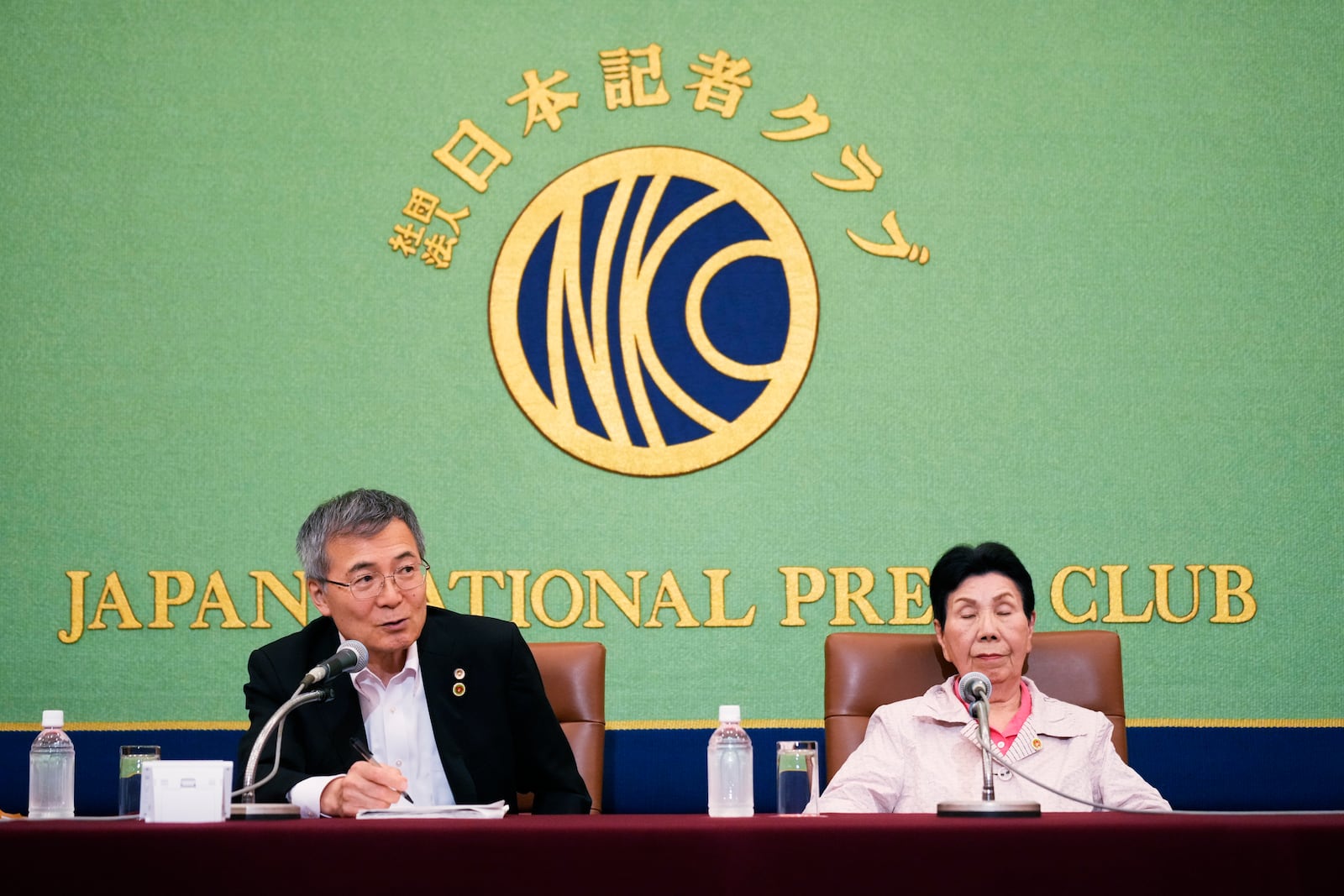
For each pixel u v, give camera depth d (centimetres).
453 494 423
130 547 422
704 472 423
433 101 434
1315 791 411
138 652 419
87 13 437
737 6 435
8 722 416
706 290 427
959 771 286
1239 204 429
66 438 425
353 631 276
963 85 432
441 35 436
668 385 425
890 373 425
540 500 423
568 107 433
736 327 426
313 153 433
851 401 424
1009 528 420
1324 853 170
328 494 424
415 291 429
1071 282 427
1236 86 432
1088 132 431
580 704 317
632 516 421
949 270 427
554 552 421
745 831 174
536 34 435
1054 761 285
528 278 429
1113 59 433
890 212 429
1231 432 423
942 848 173
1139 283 427
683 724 414
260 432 426
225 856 174
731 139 431
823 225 429
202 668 418
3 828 177
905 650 314
